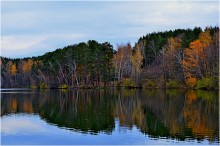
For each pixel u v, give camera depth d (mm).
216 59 83500
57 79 130125
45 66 134875
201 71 91875
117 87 112500
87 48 122438
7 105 58062
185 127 33312
